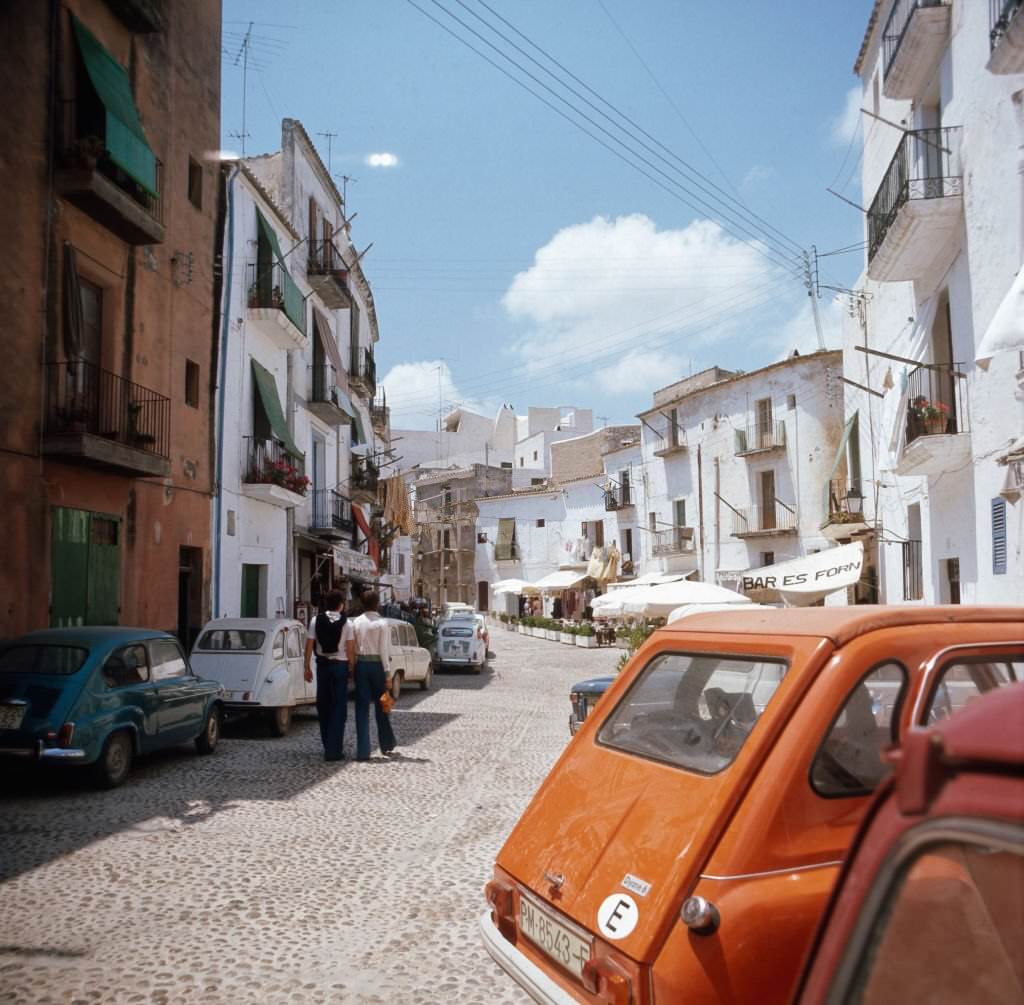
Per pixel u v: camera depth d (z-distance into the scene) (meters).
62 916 5.30
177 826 7.45
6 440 11.98
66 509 13.20
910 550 16.64
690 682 3.66
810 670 3.13
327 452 28.55
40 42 12.84
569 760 3.92
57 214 13.11
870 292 19.98
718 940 2.70
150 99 15.95
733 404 37.22
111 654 9.32
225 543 18.98
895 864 1.26
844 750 3.04
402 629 19.48
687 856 2.89
